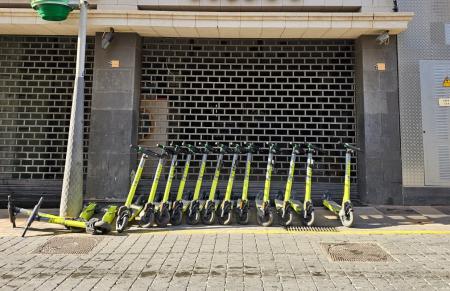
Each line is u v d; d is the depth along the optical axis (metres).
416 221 6.85
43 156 8.62
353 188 8.45
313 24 7.86
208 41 8.74
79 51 6.75
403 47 8.42
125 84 8.32
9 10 7.80
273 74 8.72
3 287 3.94
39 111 8.70
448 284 4.05
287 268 4.54
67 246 5.39
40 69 8.76
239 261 4.78
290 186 6.68
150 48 8.74
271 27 7.89
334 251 5.18
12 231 6.14
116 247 5.36
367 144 8.16
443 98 8.34
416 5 8.55
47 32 8.50
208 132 8.62
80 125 6.67
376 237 5.86
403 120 8.29
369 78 8.27
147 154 6.53
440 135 8.27
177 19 7.91
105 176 8.15
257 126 8.61
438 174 8.20
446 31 8.50
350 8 8.37
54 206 8.21
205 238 5.79
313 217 6.45
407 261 4.80
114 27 8.02
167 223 6.51
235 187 8.43
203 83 8.72
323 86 8.68
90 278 4.21
